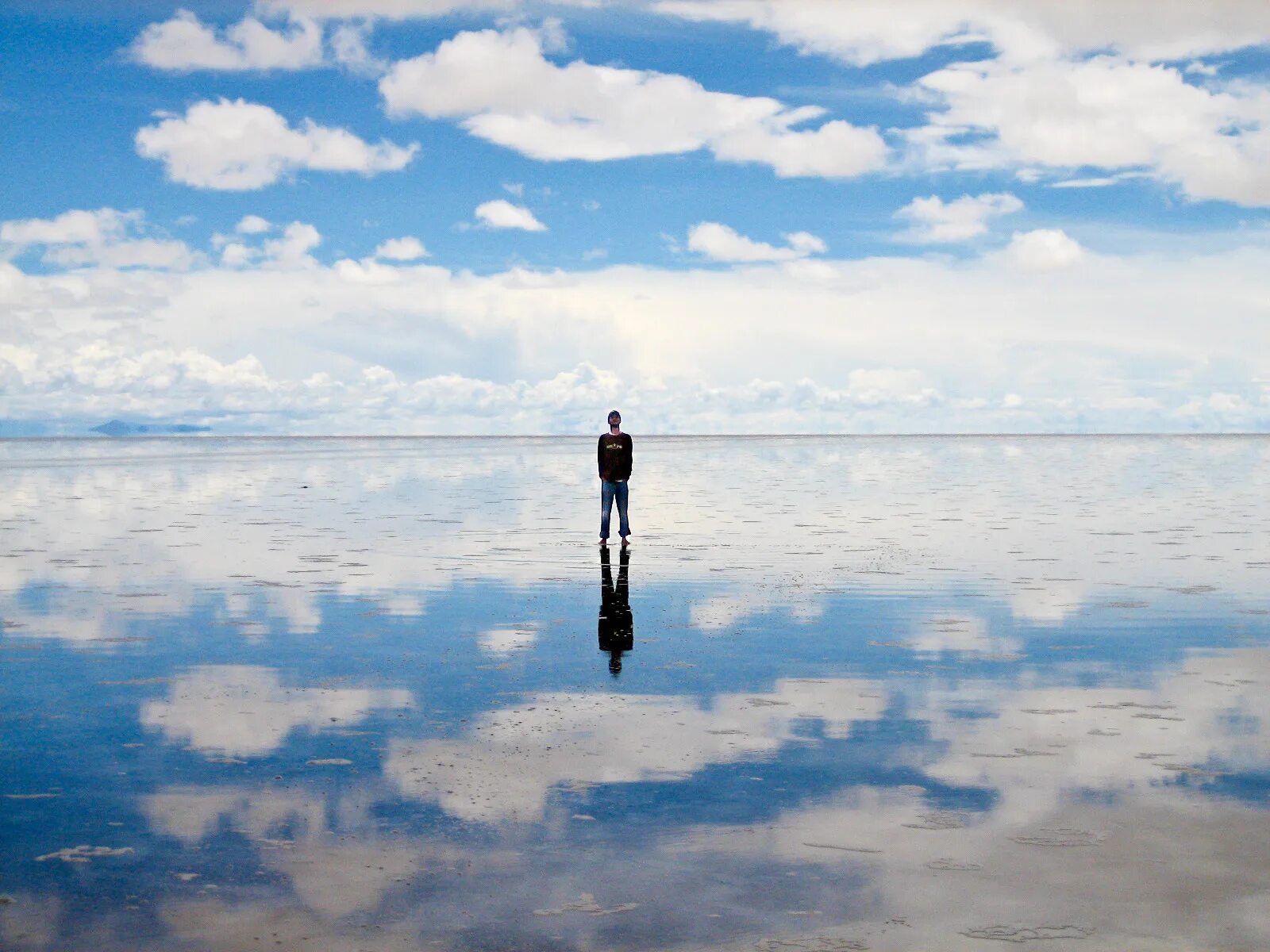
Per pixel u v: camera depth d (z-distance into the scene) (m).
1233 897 4.26
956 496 32.56
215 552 17.00
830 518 24.28
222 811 5.24
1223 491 35.62
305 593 12.74
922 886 4.37
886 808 5.29
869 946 3.86
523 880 4.43
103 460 71.81
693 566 15.52
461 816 5.17
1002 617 11.14
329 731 6.70
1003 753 6.23
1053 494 33.53
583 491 34.94
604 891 4.32
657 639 9.88
